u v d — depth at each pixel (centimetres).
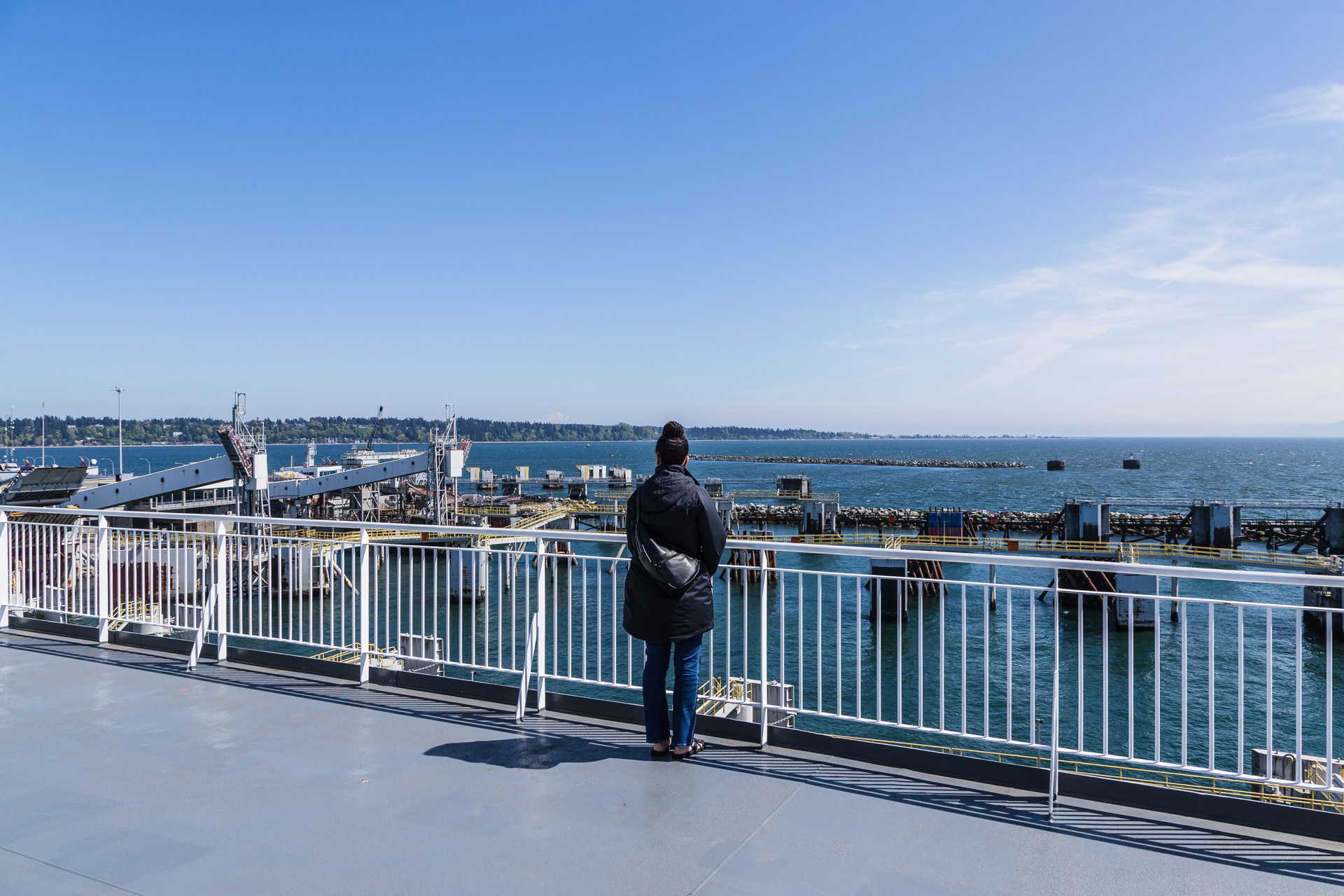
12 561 860
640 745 514
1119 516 6725
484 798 424
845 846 372
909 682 2422
